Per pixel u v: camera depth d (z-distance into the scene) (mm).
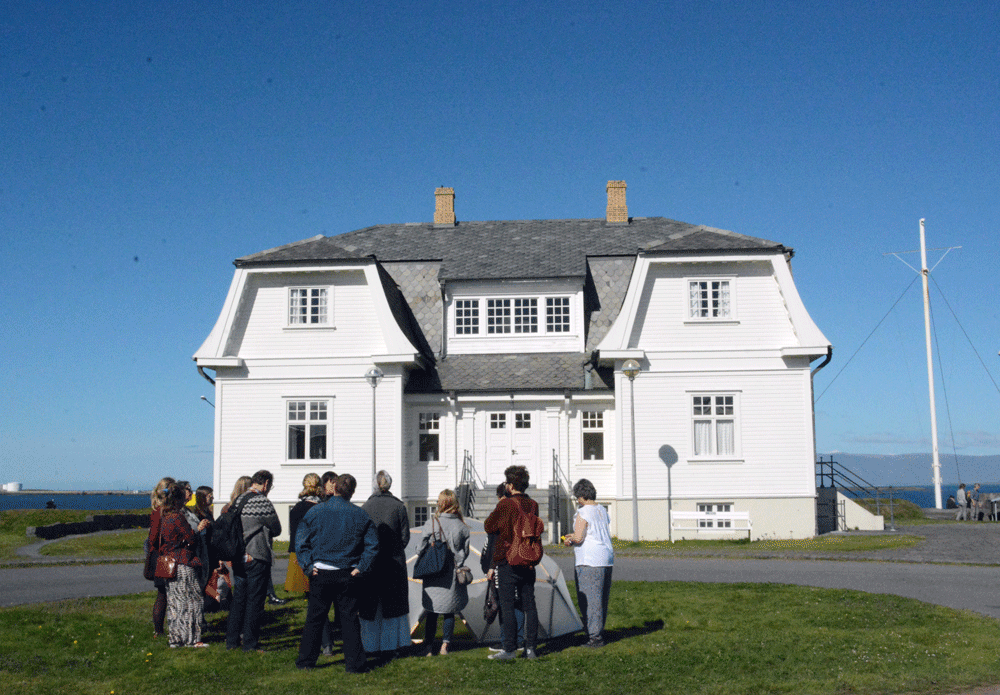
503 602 11031
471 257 32719
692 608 14055
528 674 10352
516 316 31422
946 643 11688
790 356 27891
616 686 9953
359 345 29406
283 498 29062
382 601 11141
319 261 29281
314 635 10656
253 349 29703
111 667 10734
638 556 22797
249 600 11562
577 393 29484
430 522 11500
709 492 27734
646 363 28234
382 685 9992
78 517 37125
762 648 11492
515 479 11281
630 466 27922
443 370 30594
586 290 32156
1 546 26516
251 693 9742
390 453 28875
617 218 36031
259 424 29344
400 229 36750
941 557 21734
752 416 27938
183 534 11820
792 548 24422
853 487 32688
